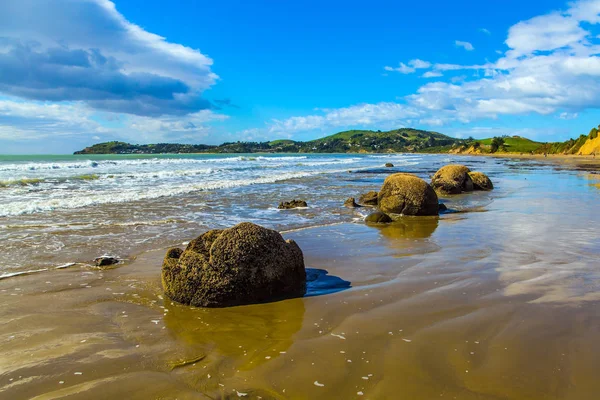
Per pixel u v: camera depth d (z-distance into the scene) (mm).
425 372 3670
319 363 3896
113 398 3354
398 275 6855
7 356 4066
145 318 5191
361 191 21484
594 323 4664
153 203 15312
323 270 7273
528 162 65688
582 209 14352
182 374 3742
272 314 5312
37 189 18484
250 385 3527
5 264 7445
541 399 3232
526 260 7613
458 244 9188
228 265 5719
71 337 4555
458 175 22172
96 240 9383
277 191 20844
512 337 4332
